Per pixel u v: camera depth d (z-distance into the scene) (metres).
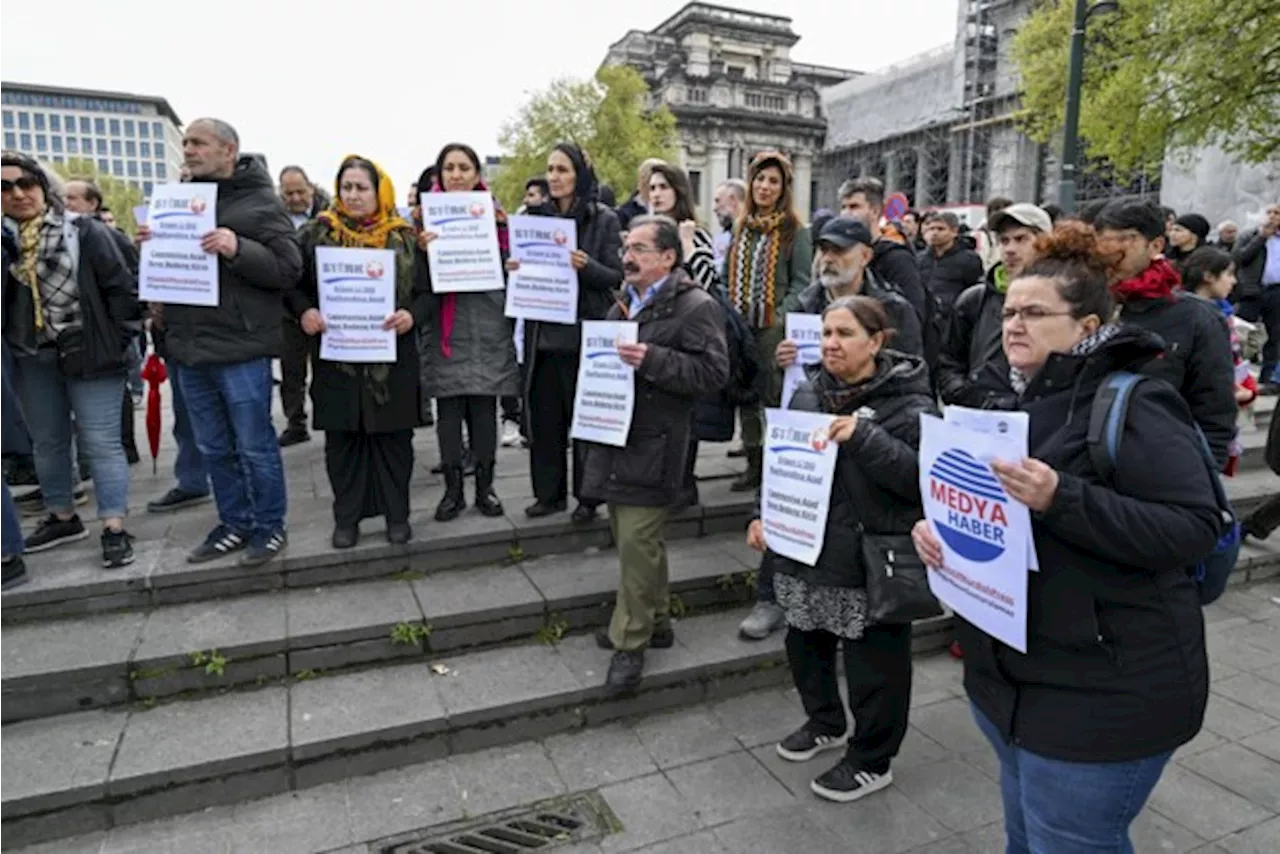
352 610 3.53
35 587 3.41
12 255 3.49
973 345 3.67
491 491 4.32
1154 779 1.65
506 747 3.17
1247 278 8.62
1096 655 1.61
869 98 44.75
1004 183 35.59
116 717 3.05
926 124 40.69
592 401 3.20
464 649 3.57
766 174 4.24
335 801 2.85
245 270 3.37
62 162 81.12
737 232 4.45
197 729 2.97
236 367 3.50
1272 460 4.44
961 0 37.47
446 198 3.88
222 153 3.44
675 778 2.99
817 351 3.73
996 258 3.65
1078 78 12.09
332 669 3.38
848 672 2.80
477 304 4.08
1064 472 1.61
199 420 3.60
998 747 1.91
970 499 1.74
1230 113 14.04
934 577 1.92
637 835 2.70
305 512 4.39
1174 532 1.48
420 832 2.71
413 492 4.83
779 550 2.79
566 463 4.32
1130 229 2.90
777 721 3.37
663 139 38.03
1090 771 1.62
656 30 50.78
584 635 3.73
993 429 1.67
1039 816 1.72
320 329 3.58
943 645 4.04
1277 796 2.94
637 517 3.19
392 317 3.60
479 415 4.23
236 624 3.39
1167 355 2.91
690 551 4.30
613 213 4.30
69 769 2.75
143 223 3.42
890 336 2.65
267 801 2.86
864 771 2.88
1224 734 3.36
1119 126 15.11
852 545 2.65
